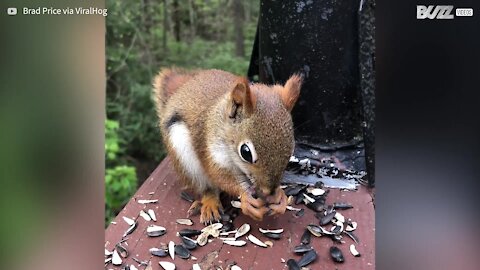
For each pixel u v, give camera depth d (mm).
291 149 192
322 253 196
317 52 237
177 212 226
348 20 234
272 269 189
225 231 212
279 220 217
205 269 189
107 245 201
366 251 196
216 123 212
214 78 243
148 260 194
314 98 244
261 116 190
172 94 253
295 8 234
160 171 260
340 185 238
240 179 211
